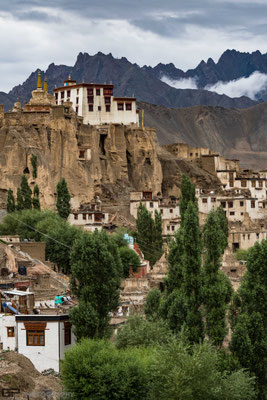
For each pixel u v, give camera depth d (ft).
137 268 625.00
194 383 344.90
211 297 430.20
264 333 404.57
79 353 343.26
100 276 408.87
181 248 462.19
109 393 332.60
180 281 456.86
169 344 359.05
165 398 339.16
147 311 449.06
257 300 419.33
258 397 392.68
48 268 581.53
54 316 369.91
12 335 370.53
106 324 400.88
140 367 342.85
